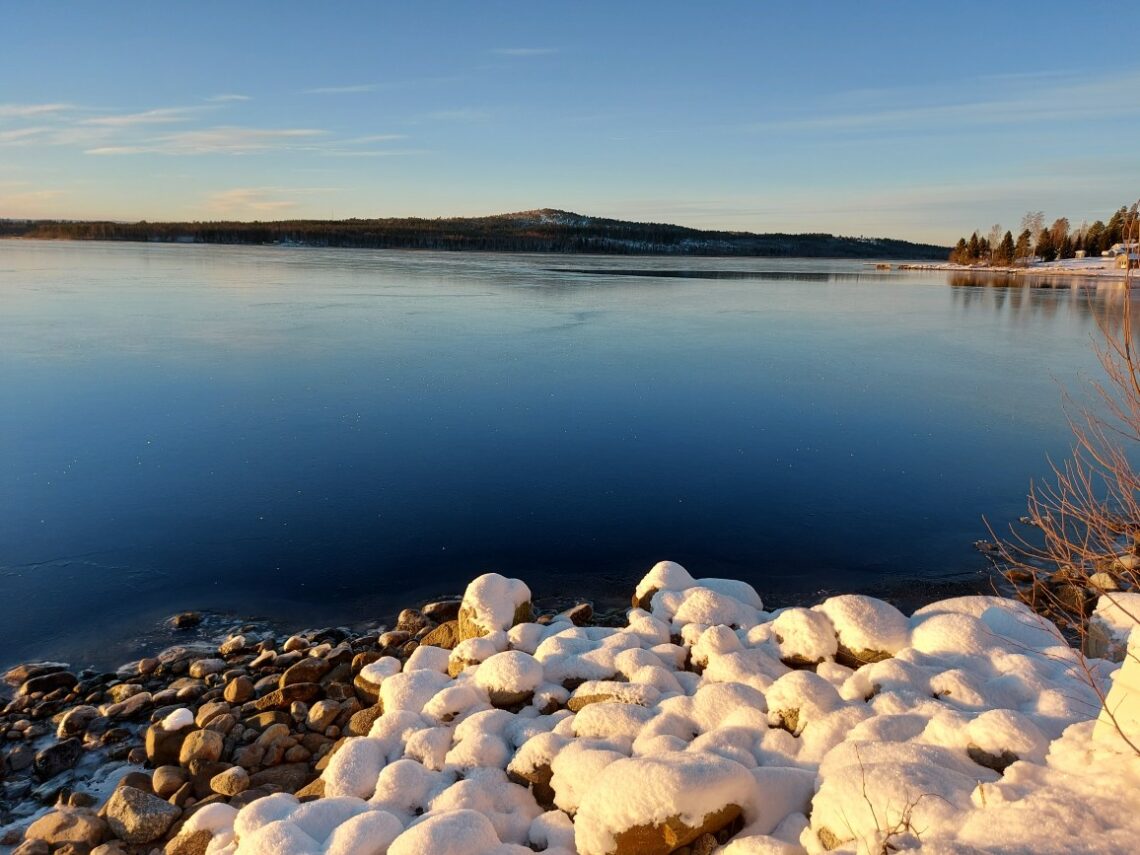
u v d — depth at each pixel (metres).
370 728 5.39
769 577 8.99
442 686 5.49
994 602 5.91
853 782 3.38
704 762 3.68
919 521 10.49
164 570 8.95
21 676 6.82
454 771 4.50
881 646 5.36
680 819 3.49
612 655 5.58
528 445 13.65
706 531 10.20
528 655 5.52
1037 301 42.22
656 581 6.75
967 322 32.28
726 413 16.08
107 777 5.40
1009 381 19.48
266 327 26.53
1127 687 3.40
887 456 13.27
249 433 13.99
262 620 7.96
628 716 4.66
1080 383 18.78
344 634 7.57
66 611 8.05
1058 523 7.00
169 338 23.66
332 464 12.48
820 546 9.77
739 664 5.23
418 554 9.46
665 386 18.58
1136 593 5.41
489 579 6.77
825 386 18.80
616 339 25.88
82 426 14.23
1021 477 12.15
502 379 18.98
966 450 13.53
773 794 3.75
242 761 5.39
